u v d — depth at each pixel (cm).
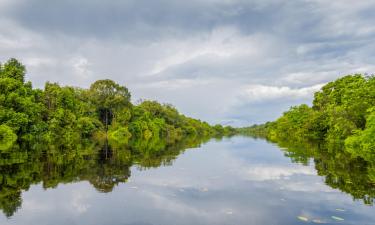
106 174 2047
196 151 4056
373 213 1178
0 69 5816
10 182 1739
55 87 6838
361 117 4122
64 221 1102
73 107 7181
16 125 5066
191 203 1350
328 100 6738
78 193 1508
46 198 1405
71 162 2598
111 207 1277
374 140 3125
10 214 1175
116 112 9162
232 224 1084
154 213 1203
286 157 3106
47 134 5534
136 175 2034
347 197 1409
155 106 12069
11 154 3048
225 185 1731
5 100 5162
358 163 2358
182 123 13762
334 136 4847
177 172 2177
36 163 2472
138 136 8975
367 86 4303
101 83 9244
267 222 1099
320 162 2553
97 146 4556
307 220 1115
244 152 3859
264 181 1838
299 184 1728
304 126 6719
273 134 11544
